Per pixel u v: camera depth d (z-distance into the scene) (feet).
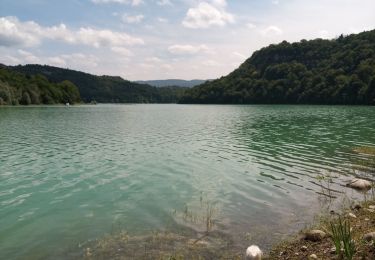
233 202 55.62
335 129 162.81
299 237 40.27
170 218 48.62
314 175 72.49
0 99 492.95
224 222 46.68
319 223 44.75
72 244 40.63
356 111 330.54
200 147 112.88
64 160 91.71
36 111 371.97
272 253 36.42
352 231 39.17
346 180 67.46
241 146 114.11
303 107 463.42
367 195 57.00
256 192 61.16
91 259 36.70
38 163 87.86
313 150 103.04
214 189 63.52
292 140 126.21
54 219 49.21
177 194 60.59
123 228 45.24
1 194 61.57
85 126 192.95
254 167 81.61
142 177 73.05
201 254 37.22
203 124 205.16
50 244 40.83
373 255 31.24
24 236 43.39
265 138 133.59
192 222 46.93
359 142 117.70
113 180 70.74
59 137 140.87
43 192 62.69
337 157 91.15
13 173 77.15
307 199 56.29
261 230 43.55
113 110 444.14
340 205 52.19
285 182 67.56
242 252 37.50
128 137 140.97
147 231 44.04
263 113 324.60
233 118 257.34
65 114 323.57
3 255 38.29
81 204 55.77
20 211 52.85
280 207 52.60
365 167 78.38
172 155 98.48
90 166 84.12
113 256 37.19
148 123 215.92
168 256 36.88
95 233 43.78
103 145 118.52
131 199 58.03
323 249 35.50
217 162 88.02
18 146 116.16
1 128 177.68
